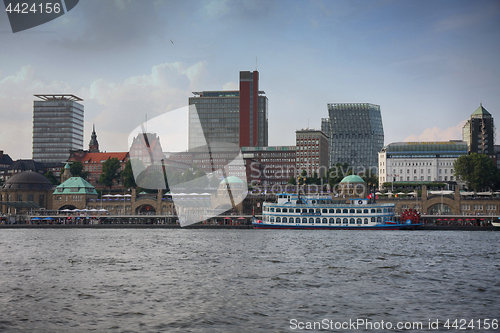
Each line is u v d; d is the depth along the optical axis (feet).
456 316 146.00
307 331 130.82
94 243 364.58
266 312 148.77
